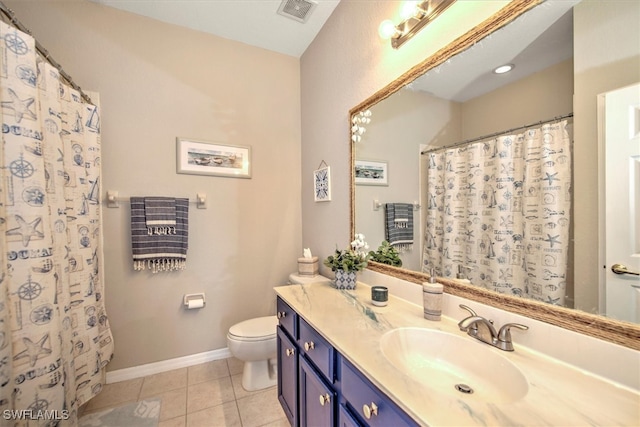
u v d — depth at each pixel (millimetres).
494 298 942
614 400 611
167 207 1942
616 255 686
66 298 1251
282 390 1522
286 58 2480
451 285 1103
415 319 1096
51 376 1070
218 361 2162
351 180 1735
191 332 2113
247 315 2309
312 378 1114
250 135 2326
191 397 1736
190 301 2039
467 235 1067
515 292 900
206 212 2156
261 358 1784
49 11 1729
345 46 1806
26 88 1031
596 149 722
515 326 833
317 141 2195
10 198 984
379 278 1531
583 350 723
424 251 1258
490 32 961
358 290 1544
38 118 1073
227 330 2234
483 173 1015
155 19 2010
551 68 813
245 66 2312
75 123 1455
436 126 1188
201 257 2141
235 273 2264
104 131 1853
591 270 731
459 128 1093
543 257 833
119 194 1893
